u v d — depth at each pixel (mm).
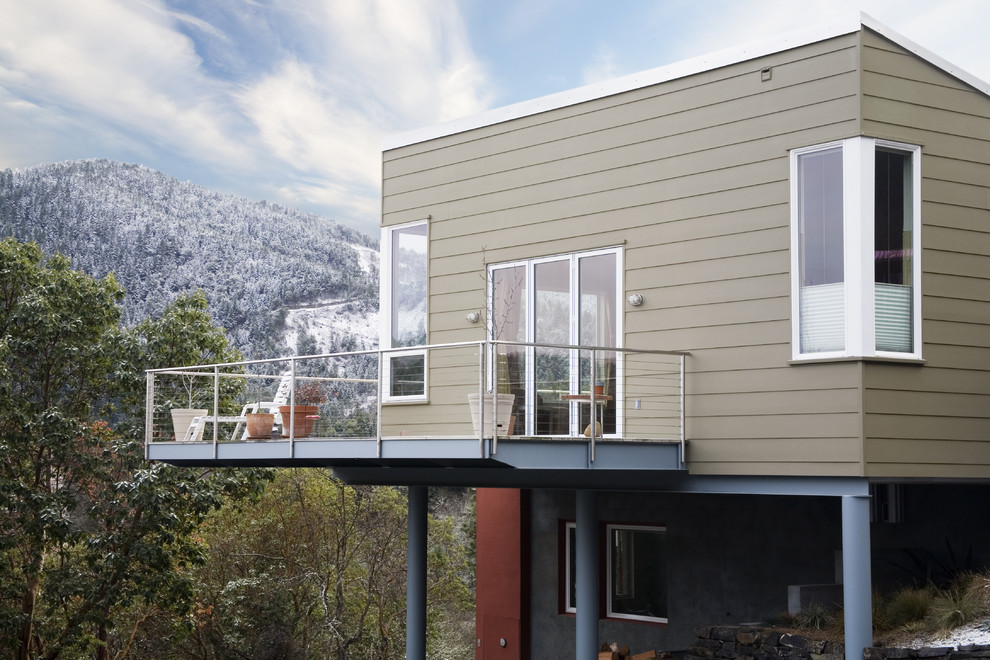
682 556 13258
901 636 9516
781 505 12336
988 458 10117
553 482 11289
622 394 11047
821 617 10352
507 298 12297
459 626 29922
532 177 12148
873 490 12328
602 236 11438
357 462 12117
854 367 9406
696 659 10820
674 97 10914
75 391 18750
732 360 10297
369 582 22938
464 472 12242
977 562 11383
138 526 18156
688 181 10758
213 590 22641
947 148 10117
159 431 17906
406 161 13523
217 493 18688
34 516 17203
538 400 10953
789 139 10008
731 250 10383
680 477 10695
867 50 9648
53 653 17969
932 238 9969
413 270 13328
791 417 9828
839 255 9656
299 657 22969
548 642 14516
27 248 18578
